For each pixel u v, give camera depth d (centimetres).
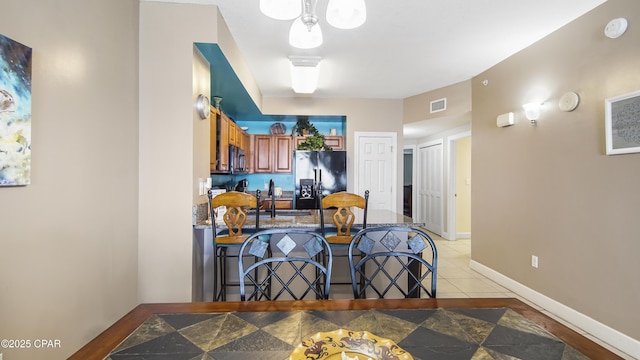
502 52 293
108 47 178
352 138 464
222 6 217
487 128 336
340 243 210
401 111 468
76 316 153
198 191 226
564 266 237
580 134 224
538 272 264
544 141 258
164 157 212
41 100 131
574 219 228
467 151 542
